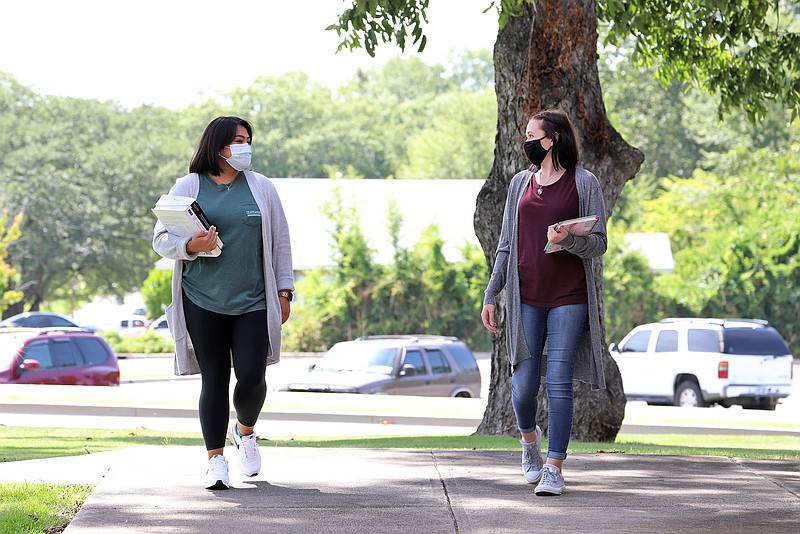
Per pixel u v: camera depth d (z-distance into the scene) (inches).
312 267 4158.5
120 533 464.4
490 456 674.2
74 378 2123.5
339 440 1127.6
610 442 1064.2
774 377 2103.8
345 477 593.9
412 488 563.5
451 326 3764.8
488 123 7554.1
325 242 4256.9
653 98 6752.0
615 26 1071.0
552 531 475.5
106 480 578.6
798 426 1651.1
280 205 574.2
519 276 558.3
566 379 548.1
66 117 6909.5
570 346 548.4
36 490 565.6
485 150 7500.0
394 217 3818.9
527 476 577.6
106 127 7022.6
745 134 6131.9
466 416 1664.6
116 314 7337.6
